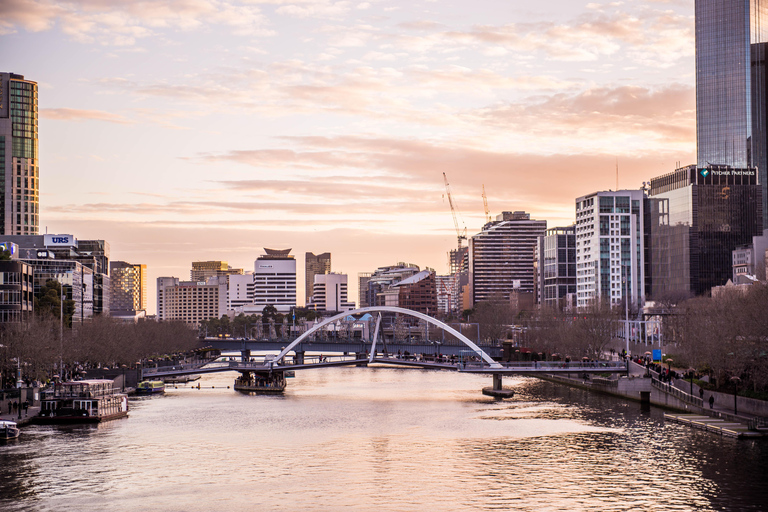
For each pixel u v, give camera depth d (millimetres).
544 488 112375
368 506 104812
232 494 111000
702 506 102562
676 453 130750
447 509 103062
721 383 171500
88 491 112438
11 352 184750
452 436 153125
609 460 128125
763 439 140125
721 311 188875
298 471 124375
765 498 105375
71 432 157500
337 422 173500
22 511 103125
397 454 136625
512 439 148500
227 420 177125
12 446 142000
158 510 103688
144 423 171625
